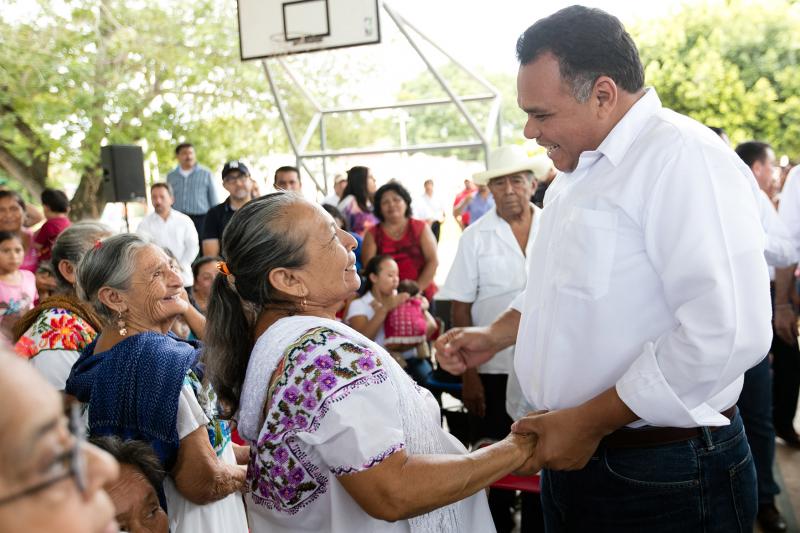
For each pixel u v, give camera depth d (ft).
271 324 3.82
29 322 5.89
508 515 8.19
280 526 3.71
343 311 12.07
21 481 1.30
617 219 4.06
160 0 34.58
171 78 35.17
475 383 8.61
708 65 43.57
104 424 4.53
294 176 15.57
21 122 32.42
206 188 22.97
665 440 4.23
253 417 3.63
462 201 27.68
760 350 3.84
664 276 3.90
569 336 4.26
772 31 44.29
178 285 5.03
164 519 4.28
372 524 3.62
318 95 39.88
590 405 4.07
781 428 10.77
